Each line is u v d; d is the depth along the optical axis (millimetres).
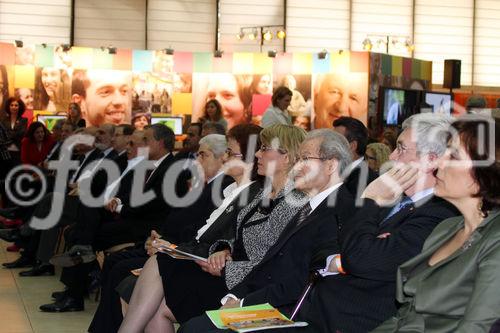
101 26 16547
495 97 17625
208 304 3305
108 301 3945
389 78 14414
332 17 17734
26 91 13758
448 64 12508
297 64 14133
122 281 3801
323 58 13969
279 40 17500
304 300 2783
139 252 4430
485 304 1935
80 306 5262
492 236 2008
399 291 2232
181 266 3355
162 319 3385
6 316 5074
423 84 15523
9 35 16016
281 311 2889
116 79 14070
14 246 7820
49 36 16203
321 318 2629
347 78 13922
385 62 14281
